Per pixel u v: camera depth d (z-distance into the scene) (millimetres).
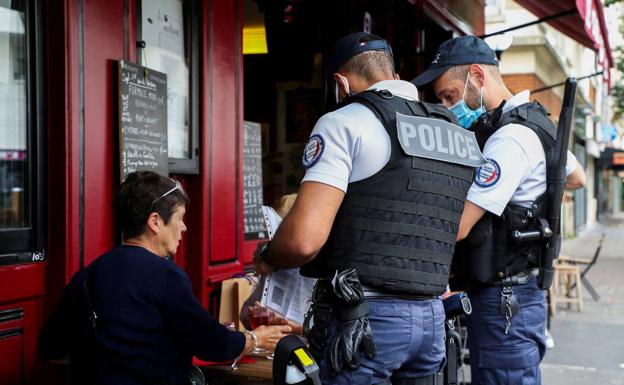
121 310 2383
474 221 2840
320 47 6742
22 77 2994
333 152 2084
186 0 3980
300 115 7004
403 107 2215
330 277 2158
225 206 4254
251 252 4746
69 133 3043
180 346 2500
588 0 6785
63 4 3010
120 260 2451
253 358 3086
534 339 3035
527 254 2941
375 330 2117
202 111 4066
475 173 2590
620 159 37219
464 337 4891
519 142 2877
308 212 2047
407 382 2270
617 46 23656
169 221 2551
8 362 2883
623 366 6582
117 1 3342
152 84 3520
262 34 6980
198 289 4016
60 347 2539
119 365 2373
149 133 3496
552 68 18531
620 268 15352
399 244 2115
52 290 3039
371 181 2105
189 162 3949
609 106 41938
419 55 7461
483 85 3113
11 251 2898
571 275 10102
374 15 7195
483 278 2939
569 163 3533
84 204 3119
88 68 3150
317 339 2148
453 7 8594
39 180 3020
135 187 2516
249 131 4863
